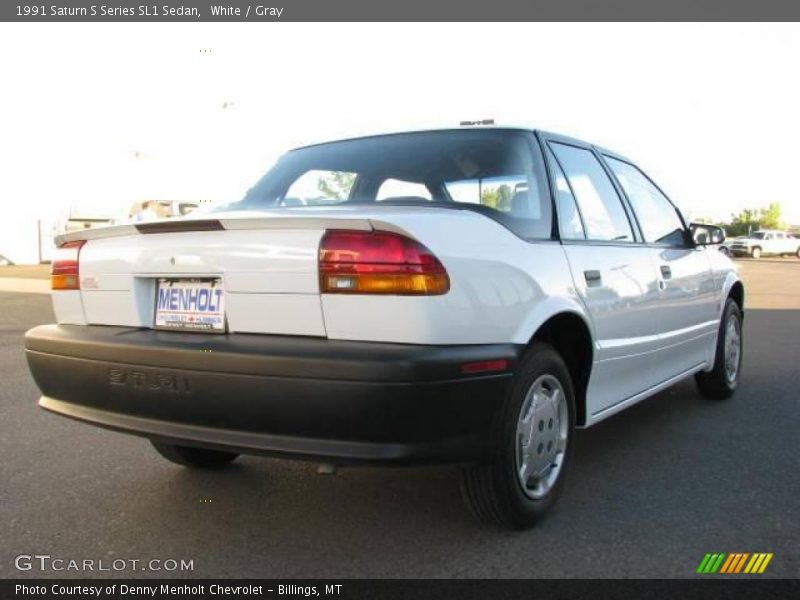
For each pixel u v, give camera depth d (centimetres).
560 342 351
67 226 2936
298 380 256
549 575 273
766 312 1248
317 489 365
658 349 426
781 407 531
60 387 320
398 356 250
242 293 280
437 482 373
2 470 396
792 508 336
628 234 412
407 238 259
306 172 377
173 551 297
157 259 303
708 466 396
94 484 375
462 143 354
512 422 290
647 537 305
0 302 1381
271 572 279
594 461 406
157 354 282
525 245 311
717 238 483
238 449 270
